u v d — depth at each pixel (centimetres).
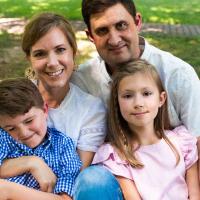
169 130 278
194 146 267
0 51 681
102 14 260
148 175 257
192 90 272
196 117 273
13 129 253
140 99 256
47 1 1112
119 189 244
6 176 256
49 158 260
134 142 268
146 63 265
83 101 279
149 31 795
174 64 275
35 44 261
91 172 239
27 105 248
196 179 264
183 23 876
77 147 273
